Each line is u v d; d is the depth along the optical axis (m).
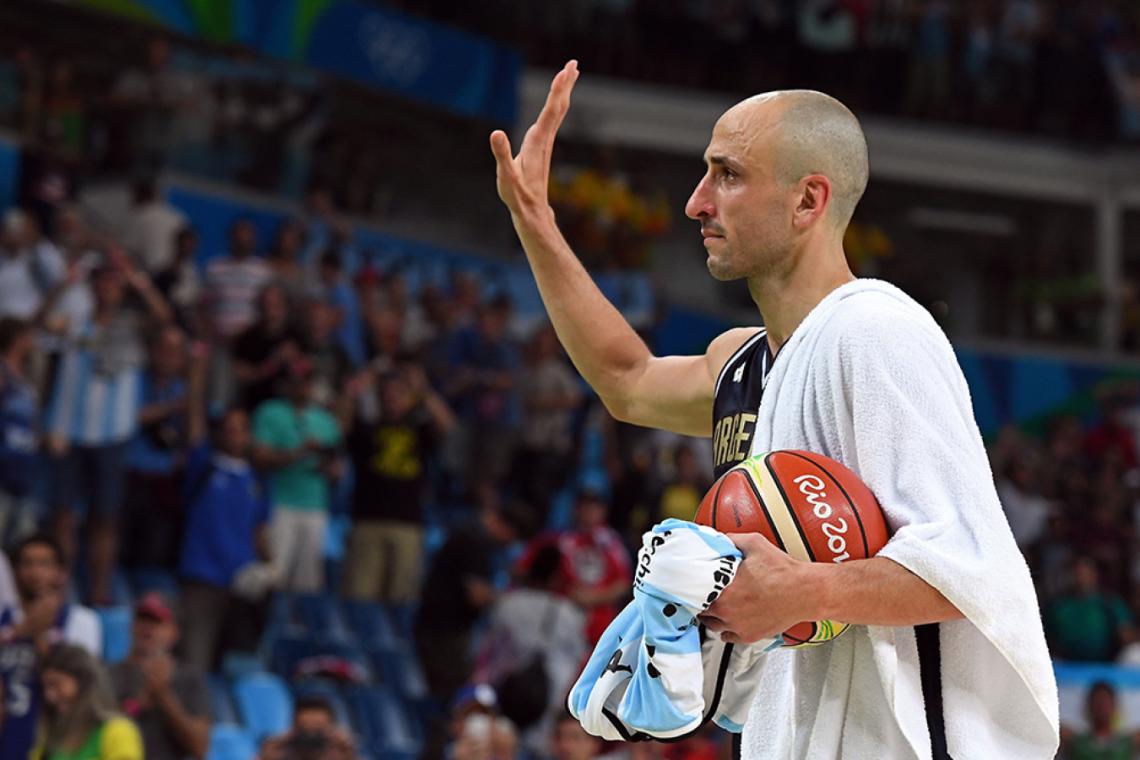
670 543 5.33
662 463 33.97
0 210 27.42
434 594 23.34
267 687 22.12
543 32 44.34
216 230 32.03
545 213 7.30
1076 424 41.31
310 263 31.92
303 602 24.62
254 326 25.84
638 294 38.28
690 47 46.16
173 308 26.12
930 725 5.52
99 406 22.36
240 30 34.50
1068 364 47.44
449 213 39.59
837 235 6.14
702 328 42.34
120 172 30.81
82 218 28.41
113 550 22.61
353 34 36.91
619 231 39.84
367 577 25.31
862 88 47.66
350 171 35.66
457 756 17.31
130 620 22.25
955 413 5.55
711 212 6.18
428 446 25.86
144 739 16.86
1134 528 36.12
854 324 5.69
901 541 5.29
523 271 38.88
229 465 22.17
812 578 5.25
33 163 27.66
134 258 28.11
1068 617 29.06
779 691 5.94
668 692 5.36
